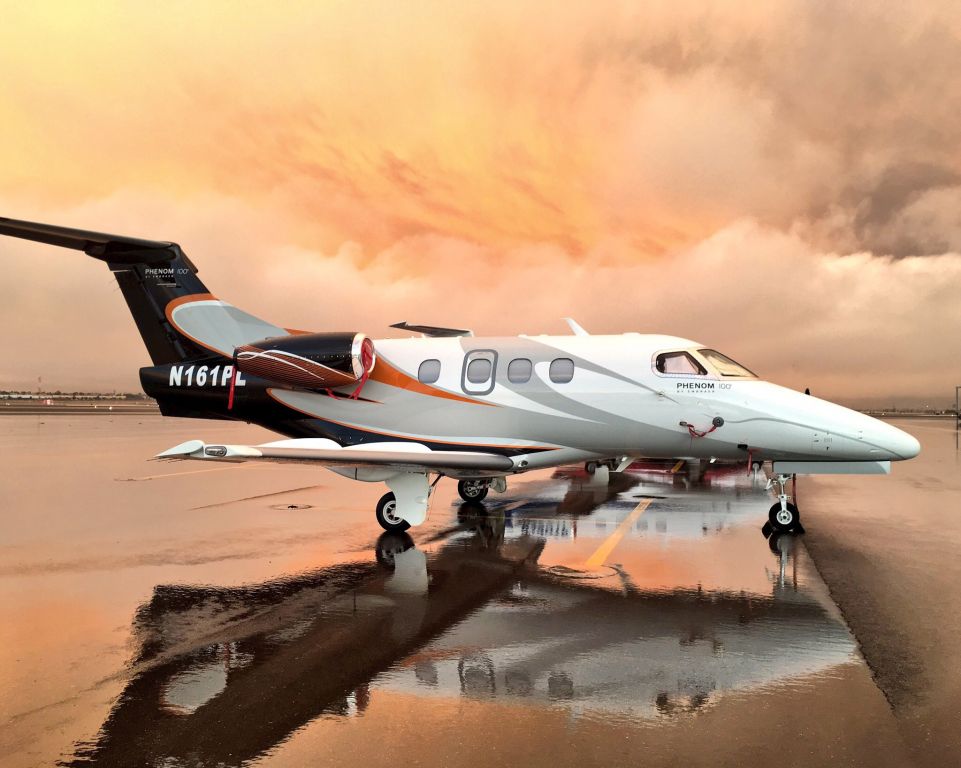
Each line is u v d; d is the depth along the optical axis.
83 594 6.31
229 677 4.39
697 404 9.33
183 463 19.62
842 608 5.75
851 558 7.58
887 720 3.73
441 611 5.76
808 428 8.95
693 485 14.60
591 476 16.52
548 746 3.48
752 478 15.87
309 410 10.98
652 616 5.57
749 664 4.54
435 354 10.66
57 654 4.80
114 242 11.08
